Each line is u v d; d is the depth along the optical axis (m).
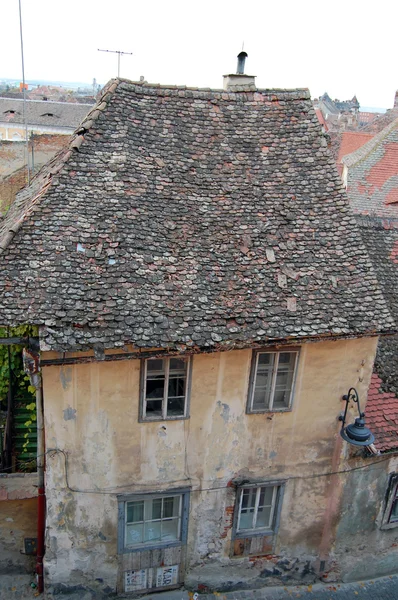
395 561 11.94
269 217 10.13
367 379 10.32
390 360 12.21
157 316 8.47
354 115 60.59
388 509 11.33
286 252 9.83
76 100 65.75
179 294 8.85
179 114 10.84
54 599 10.09
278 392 10.05
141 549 10.22
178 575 10.73
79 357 8.21
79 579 10.10
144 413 9.27
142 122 10.45
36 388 8.85
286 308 9.17
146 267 8.94
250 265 9.54
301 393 9.97
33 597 10.16
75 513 9.59
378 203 26.30
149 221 9.41
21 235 8.67
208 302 8.90
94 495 9.55
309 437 10.35
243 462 10.17
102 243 8.92
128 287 8.62
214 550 10.69
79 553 9.91
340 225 10.33
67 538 9.73
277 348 9.51
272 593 11.18
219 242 9.65
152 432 9.44
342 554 11.42
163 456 9.67
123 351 8.34
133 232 9.17
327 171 10.84
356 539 11.39
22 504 10.38
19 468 10.42
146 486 9.77
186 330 8.47
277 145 10.99
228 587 11.07
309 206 10.41
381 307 9.60
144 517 10.20
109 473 9.48
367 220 14.41
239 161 10.66
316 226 10.22
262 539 10.90
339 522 11.08
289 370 9.91
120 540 10.02
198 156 10.49
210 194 10.13
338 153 37.75
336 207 10.48
